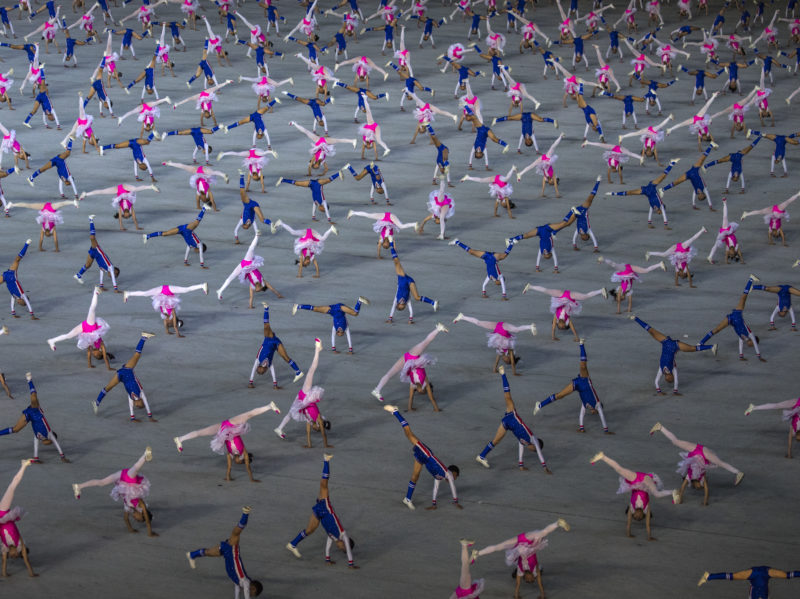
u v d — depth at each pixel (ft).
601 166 162.50
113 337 110.32
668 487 85.40
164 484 84.99
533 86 198.18
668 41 229.86
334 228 125.70
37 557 75.46
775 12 235.20
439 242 136.36
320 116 170.40
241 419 85.40
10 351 107.24
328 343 110.11
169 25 219.00
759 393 100.94
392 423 95.20
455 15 247.91
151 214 142.61
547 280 125.90
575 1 242.78
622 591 72.38
